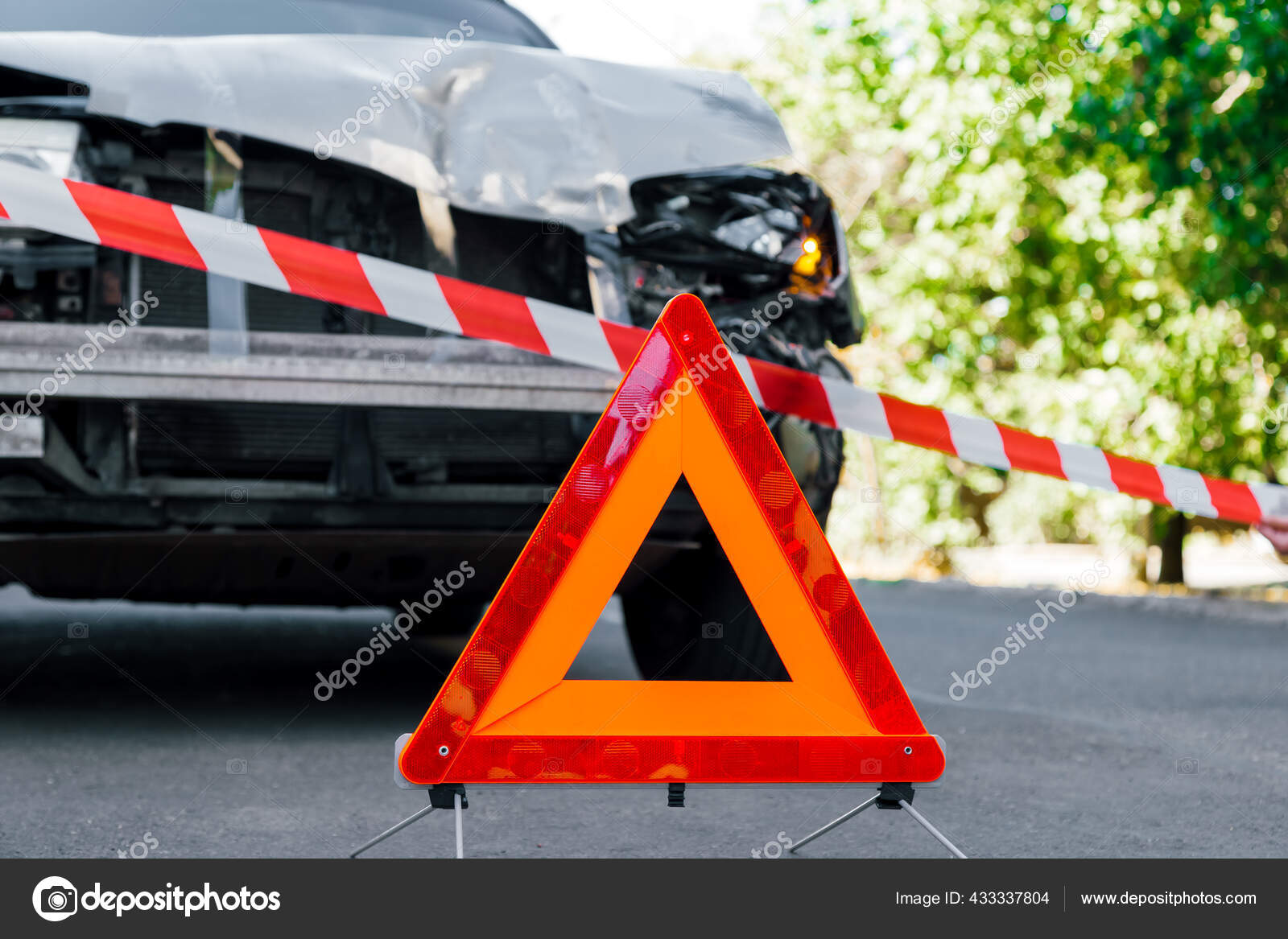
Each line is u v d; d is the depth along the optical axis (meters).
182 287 3.37
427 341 3.34
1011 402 12.92
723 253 3.60
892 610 9.34
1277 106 8.09
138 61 3.38
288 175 3.51
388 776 3.31
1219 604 9.76
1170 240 10.98
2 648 5.77
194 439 3.35
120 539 3.39
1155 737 4.08
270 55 3.47
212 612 7.87
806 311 3.70
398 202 3.58
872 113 13.06
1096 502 15.73
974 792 3.25
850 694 2.28
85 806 2.94
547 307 3.27
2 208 3.08
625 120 3.61
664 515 3.45
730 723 2.25
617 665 5.38
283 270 3.16
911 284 12.84
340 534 3.46
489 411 3.42
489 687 2.20
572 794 3.17
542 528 2.21
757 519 2.26
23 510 3.30
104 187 3.17
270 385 3.20
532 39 4.52
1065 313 12.26
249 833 2.74
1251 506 3.08
